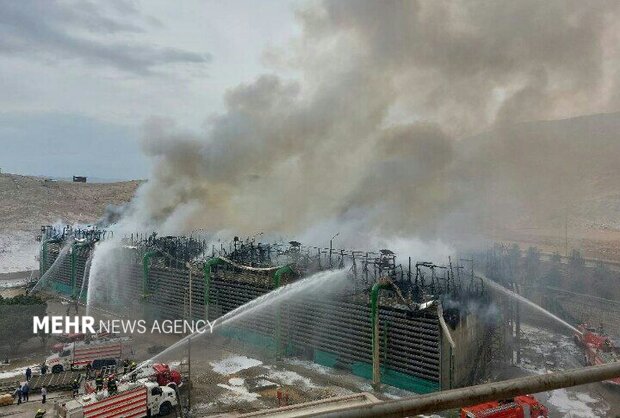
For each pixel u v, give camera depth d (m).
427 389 30.55
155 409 29.03
